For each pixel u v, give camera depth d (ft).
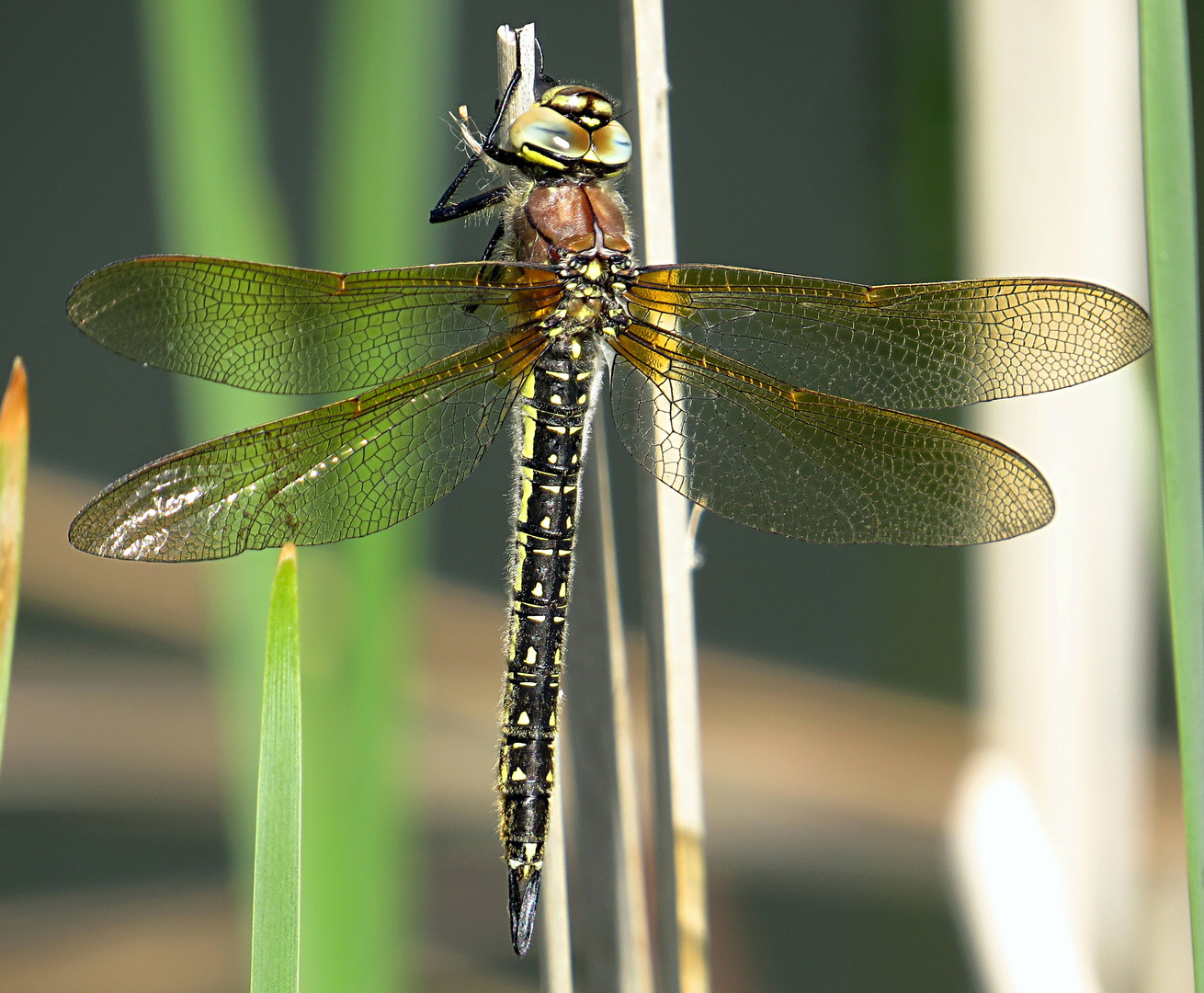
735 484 3.88
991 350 3.88
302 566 3.84
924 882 4.09
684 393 3.88
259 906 3.76
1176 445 3.78
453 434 3.87
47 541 4.09
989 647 4.01
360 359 3.85
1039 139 3.98
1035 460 4.00
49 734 4.09
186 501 3.84
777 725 4.09
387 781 3.83
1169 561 3.78
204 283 3.83
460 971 4.09
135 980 4.09
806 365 3.88
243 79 3.84
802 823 4.09
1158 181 3.77
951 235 4.39
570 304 3.87
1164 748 4.09
